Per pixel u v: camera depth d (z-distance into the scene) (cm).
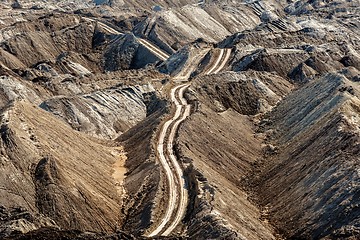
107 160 10106
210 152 10325
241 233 7050
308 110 11788
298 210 8006
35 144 8519
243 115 13288
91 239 6769
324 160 8681
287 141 11025
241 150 10888
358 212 7125
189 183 8756
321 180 8225
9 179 7712
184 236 7181
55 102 12381
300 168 9131
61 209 7656
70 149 9256
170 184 8756
